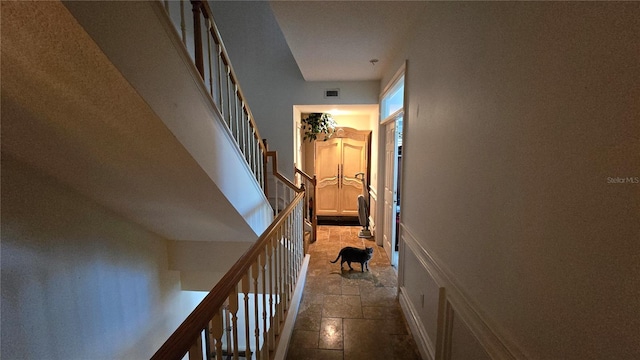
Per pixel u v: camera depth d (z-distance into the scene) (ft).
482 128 3.68
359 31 7.32
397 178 11.42
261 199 8.55
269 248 5.52
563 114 2.34
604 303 2.02
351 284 9.64
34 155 4.50
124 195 5.98
